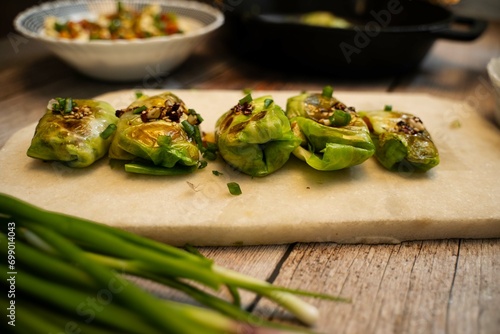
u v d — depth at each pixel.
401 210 0.39
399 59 0.66
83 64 0.63
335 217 0.38
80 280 0.30
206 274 0.31
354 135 0.42
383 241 0.39
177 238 0.38
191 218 0.38
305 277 0.36
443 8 0.71
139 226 0.37
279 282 0.35
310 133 0.43
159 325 0.28
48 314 0.30
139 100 0.46
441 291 0.35
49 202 0.39
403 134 0.44
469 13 1.05
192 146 0.42
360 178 0.43
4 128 0.53
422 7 0.74
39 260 0.31
